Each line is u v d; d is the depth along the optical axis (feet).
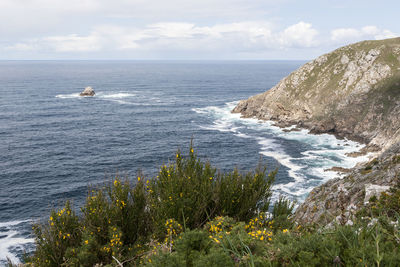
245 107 359.25
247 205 28.91
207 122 319.06
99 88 631.97
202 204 27.76
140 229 29.89
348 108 273.13
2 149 217.77
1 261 95.71
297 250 11.57
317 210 42.68
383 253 9.67
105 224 28.09
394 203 20.30
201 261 11.86
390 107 247.70
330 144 241.35
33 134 262.47
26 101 437.17
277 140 249.75
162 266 12.38
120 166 187.93
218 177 30.89
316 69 338.54
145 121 324.39
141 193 30.53
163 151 219.61
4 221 121.90
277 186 153.79
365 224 13.15
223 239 14.43
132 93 563.48
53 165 187.93
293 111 304.91
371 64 301.84
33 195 146.41
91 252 24.84
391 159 44.45
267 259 11.65
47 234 26.71
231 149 225.35
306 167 186.60
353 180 47.06
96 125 303.27
